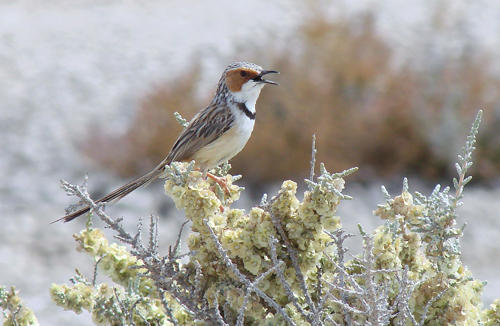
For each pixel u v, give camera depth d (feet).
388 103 54.19
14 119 63.31
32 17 93.40
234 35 81.46
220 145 25.61
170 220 46.47
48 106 66.28
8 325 15.55
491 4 89.30
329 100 54.34
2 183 52.19
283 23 85.10
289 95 54.24
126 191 24.21
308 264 14.64
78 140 59.47
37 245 43.78
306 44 61.41
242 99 25.71
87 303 15.31
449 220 14.75
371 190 50.98
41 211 48.57
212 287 14.61
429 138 53.57
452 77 56.90
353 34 62.13
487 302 36.09
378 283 14.47
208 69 70.03
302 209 14.16
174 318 14.52
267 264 14.51
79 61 77.10
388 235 14.38
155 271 14.38
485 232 44.39
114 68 75.10
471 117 53.88
